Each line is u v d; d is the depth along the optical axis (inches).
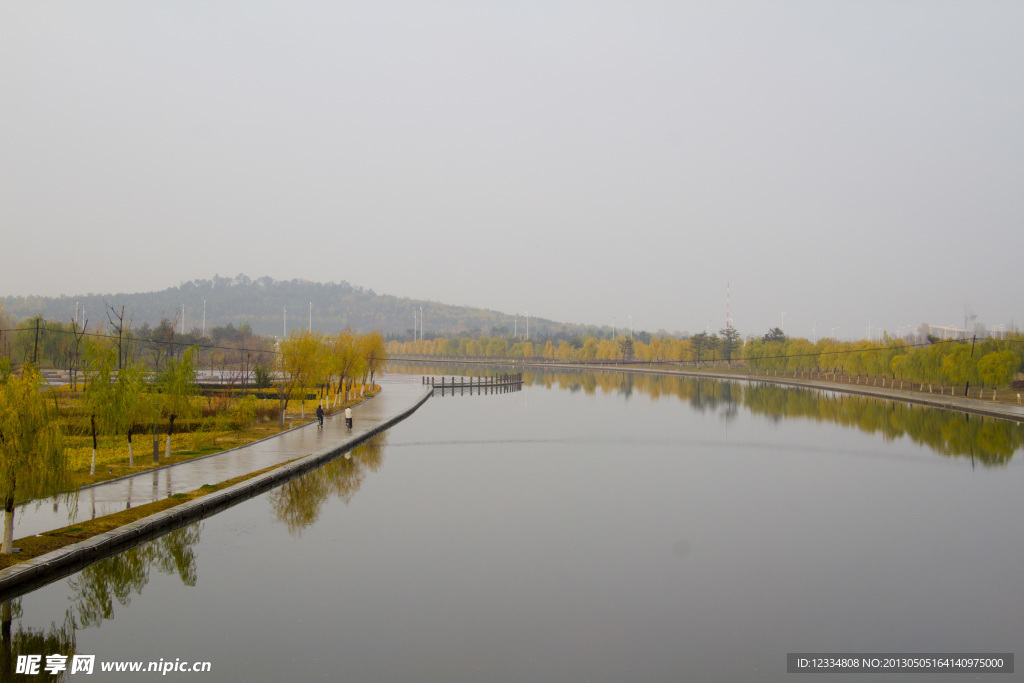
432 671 504.4
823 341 4822.8
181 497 862.5
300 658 520.7
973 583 702.5
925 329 5836.6
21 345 2785.4
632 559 766.5
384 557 754.8
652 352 7352.4
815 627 594.9
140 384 1069.8
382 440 1605.6
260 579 679.1
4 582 565.0
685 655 540.1
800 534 871.1
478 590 666.2
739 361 6683.1
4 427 622.5
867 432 1834.4
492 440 1647.4
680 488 1132.5
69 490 676.7
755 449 1549.0
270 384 2479.1
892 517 953.5
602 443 1622.8
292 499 991.0
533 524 900.6
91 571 652.7
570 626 588.7
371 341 3004.4
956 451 1517.0
